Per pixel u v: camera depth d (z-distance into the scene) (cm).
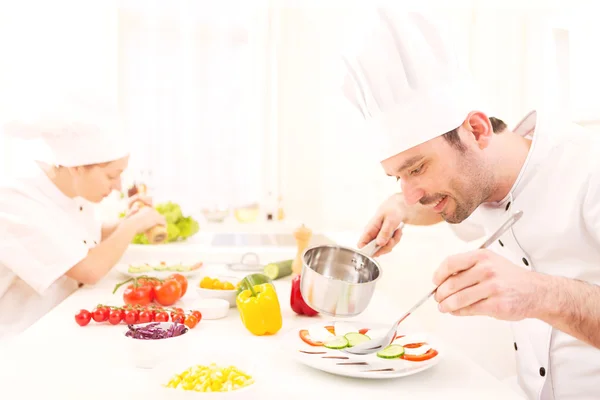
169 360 97
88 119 184
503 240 133
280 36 311
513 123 257
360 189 316
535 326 129
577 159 120
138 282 156
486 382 102
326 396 94
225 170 305
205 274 197
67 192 199
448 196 115
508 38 258
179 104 299
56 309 150
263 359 112
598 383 121
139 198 241
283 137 315
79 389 96
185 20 296
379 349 112
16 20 275
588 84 197
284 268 190
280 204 313
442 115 109
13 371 104
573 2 207
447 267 96
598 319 94
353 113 312
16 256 172
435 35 110
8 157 268
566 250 123
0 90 274
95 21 284
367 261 128
